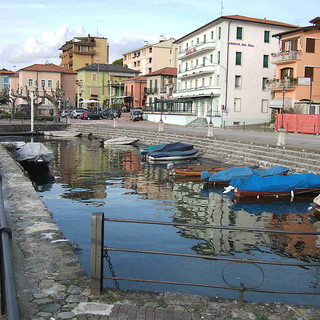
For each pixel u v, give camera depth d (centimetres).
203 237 1300
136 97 9281
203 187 2170
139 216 1584
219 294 853
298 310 546
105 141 4531
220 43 6062
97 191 2073
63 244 809
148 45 10381
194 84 7038
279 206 1758
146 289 865
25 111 7394
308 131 4062
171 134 4294
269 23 6231
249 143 3103
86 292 585
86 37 11762
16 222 977
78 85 9956
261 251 1182
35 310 528
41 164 2812
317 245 1241
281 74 5341
